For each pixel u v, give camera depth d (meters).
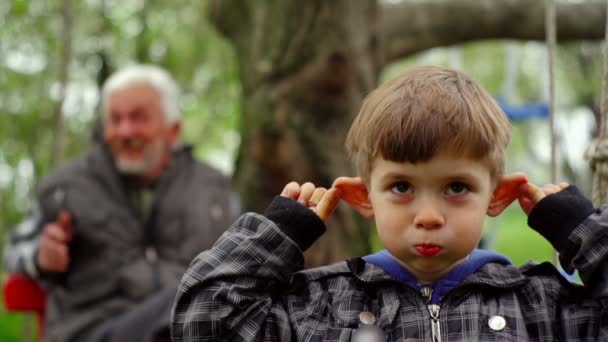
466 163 1.86
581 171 8.37
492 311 1.99
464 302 2.01
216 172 4.68
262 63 4.93
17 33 6.56
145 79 4.61
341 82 4.84
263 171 4.97
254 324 1.99
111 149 4.55
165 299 3.80
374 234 5.73
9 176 7.02
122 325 3.75
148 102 4.56
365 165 1.94
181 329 2.00
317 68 4.83
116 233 4.34
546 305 2.01
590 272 1.99
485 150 1.87
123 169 4.47
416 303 2.01
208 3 5.21
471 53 11.06
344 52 4.82
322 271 2.10
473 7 5.89
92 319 4.23
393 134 1.85
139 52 7.43
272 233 2.04
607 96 2.43
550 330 1.98
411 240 1.88
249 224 2.06
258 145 4.95
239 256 2.02
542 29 5.98
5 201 7.01
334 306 2.03
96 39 6.91
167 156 4.64
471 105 1.89
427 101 1.88
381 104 1.92
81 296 4.27
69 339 4.23
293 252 2.04
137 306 3.97
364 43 4.90
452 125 1.84
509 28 5.98
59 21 6.68
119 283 4.27
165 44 7.59
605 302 1.97
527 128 9.09
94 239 4.32
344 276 2.09
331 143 4.90
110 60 6.93
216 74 7.93
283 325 2.02
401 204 1.89
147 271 4.29
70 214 4.35
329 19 4.82
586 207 2.05
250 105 4.99
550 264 2.06
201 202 4.48
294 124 4.89
